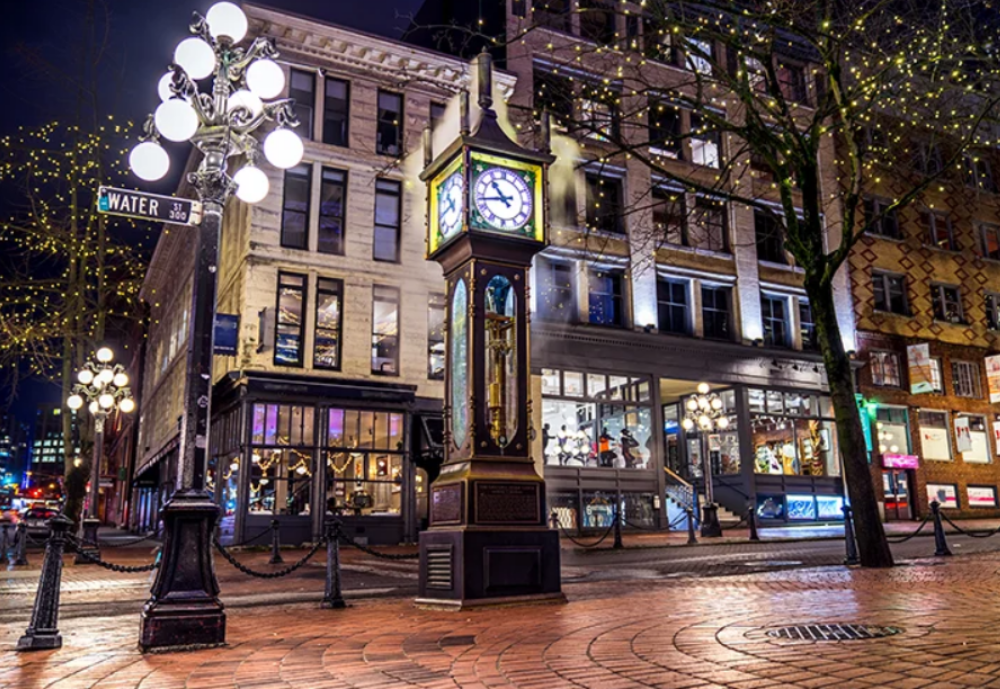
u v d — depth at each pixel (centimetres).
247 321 2527
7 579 1396
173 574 645
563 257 3014
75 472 2411
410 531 2608
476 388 897
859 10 1439
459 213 941
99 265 2453
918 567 1285
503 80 2842
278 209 2627
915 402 3703
